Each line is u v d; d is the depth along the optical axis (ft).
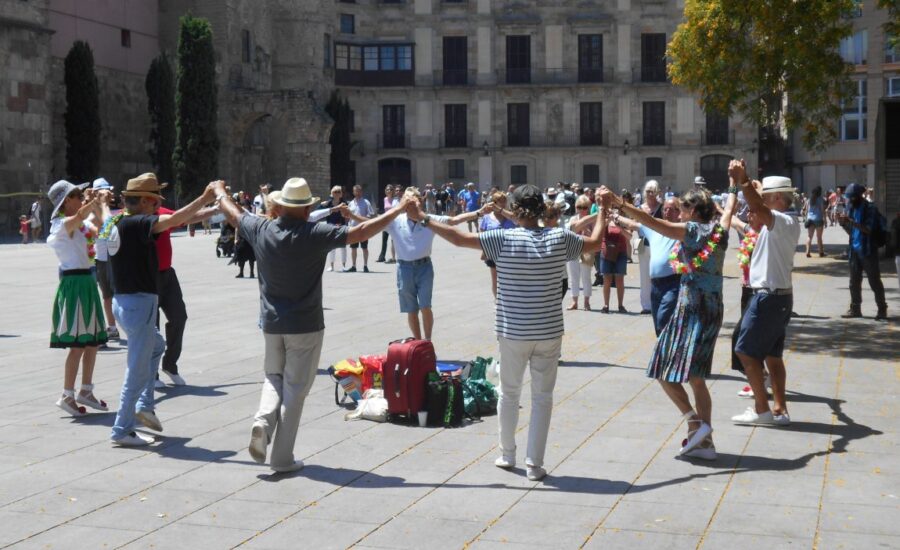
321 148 188.55
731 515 21.72
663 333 26.40
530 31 214.69
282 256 24.73
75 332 31.12
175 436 29.09
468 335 48.21
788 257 28.99
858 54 192.24
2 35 138.00
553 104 215.72
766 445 27.48
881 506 22.16
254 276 82.74
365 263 86.58
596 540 20.31
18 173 141.08
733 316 54.80
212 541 20.54
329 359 41.78
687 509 22.17
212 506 22.74
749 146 210.79
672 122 212.84
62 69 157.17
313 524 21.50
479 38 215.51
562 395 34.22
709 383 36.09
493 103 216.33
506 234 24.39
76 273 31.35
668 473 24.97
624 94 213.46
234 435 29.19
